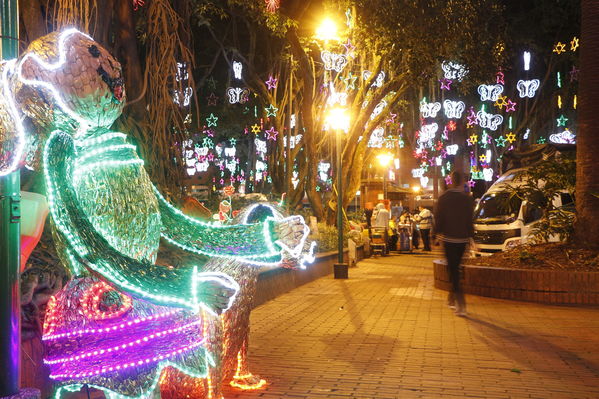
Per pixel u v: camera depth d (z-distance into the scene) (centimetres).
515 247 1244
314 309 982
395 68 2005
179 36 1028
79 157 313
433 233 952
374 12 1599
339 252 1490
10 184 314
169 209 371
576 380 556
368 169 3369
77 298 315
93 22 845
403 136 3834
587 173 1116
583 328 804
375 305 1023
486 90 2500
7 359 309
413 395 512
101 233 311
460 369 595
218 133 3238
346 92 2261
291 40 1933
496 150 3581
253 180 3322
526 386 537
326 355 656
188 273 302
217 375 405
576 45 2408
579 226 1128
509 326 822
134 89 943
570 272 1005
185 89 991
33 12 774
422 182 3769
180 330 327
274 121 2716
